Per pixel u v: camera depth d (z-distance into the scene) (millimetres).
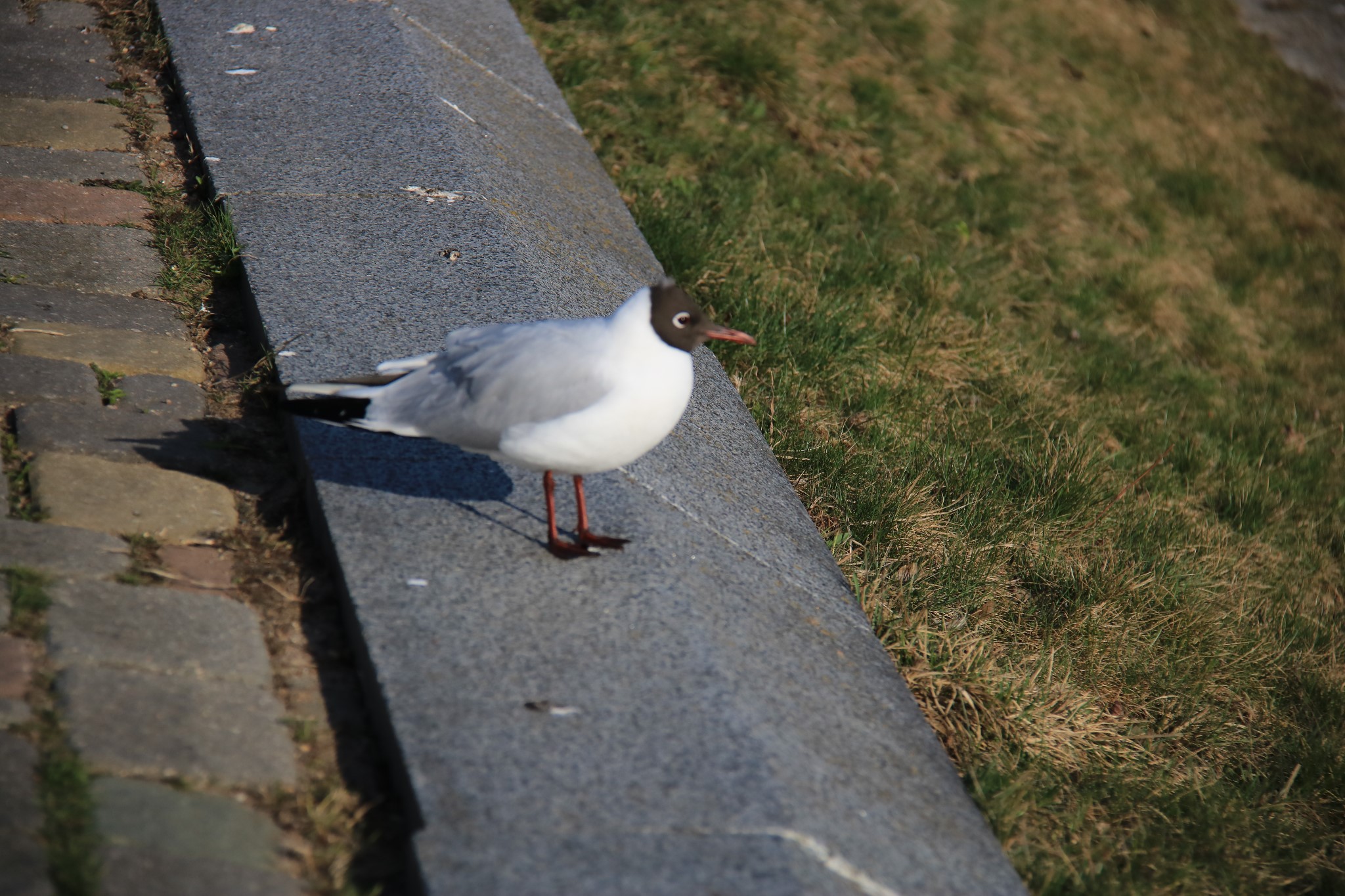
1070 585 5715
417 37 7598
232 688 3461
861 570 5281
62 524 3898
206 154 6176
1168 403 8094
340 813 3164
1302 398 8836
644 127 8602
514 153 6910
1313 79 14125
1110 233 9898
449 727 3277
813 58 10000
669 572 4074
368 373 4629
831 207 8555
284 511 4277
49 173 6012
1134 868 4234
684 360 3840
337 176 6133
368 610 3637
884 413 6566
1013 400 7207
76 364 4758
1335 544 7422
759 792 3221
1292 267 10500
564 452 3758
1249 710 5566
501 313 5270
